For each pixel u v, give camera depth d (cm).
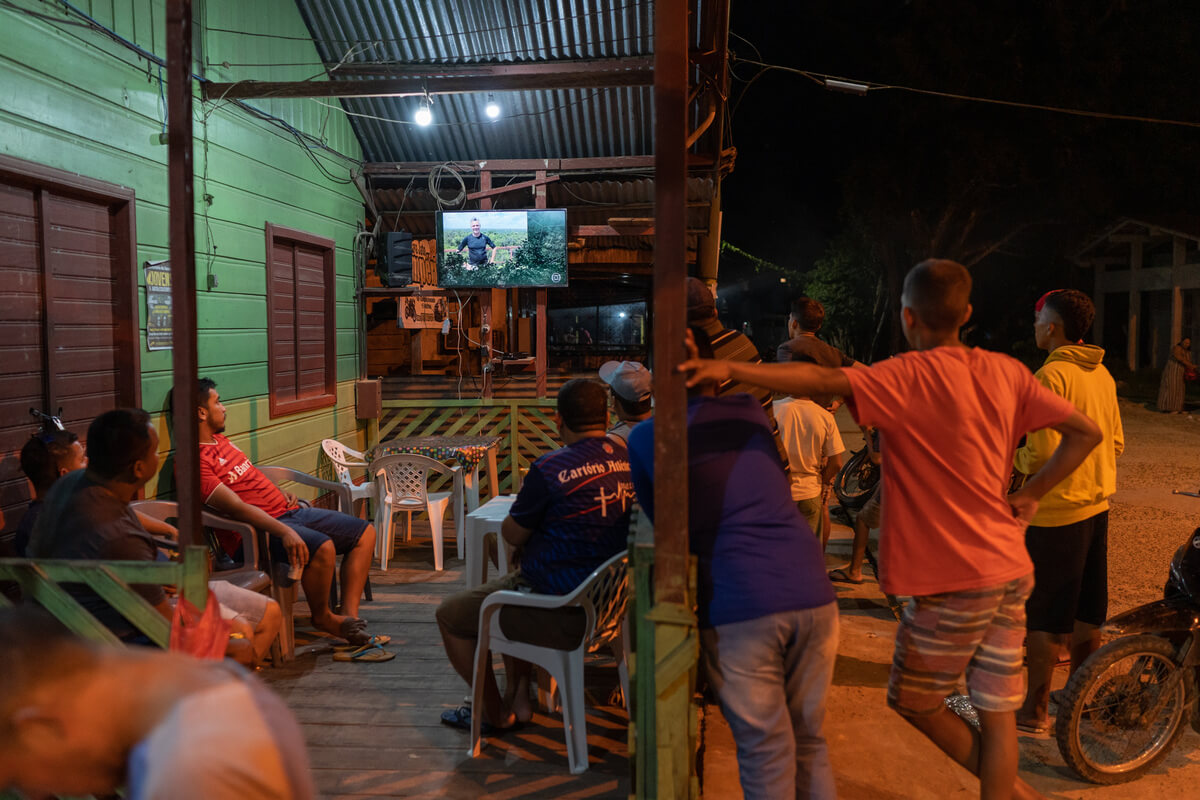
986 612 234
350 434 836
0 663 110
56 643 114
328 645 461
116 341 474
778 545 224
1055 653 353
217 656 224
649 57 779
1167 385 1697
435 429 880
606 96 812
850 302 2805
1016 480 403
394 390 873
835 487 614
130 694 116
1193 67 2095
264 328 649
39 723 110
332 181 792
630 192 885
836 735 357
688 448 229
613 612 336
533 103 819
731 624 220
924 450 230
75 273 439
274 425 666
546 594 335
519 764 331
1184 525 775
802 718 230
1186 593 330
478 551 439
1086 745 331
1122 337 2564
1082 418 242
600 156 869
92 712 113
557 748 345
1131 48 2073
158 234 507
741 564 221
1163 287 2080
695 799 223
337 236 806
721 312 4191
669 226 207
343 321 820
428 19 739
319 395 772
